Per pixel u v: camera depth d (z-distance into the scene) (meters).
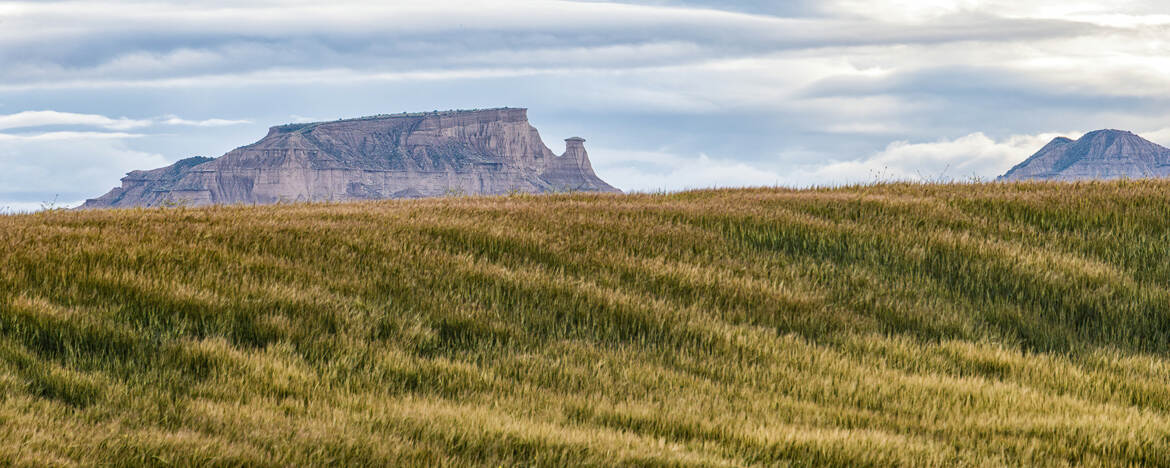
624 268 12.13
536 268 11.87
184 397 6.98
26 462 4.98
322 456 5.68
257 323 8.91
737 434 6.74
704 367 9.03
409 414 6.79
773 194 18.95
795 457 6.29
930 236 14.04
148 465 5.34
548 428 6.59
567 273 11.97
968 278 12.41
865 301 11.55
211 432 6.16
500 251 12.75
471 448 6.12
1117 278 12.36
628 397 7.86
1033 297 11.84
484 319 9.85
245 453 5.54
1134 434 6.82
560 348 9.38
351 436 6.10
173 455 5.43
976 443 6.86
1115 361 9.75
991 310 11.41
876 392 8.34
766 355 9.46
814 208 16.53
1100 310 11.30
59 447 5.38
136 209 16.52
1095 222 15.18
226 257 10.98
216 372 7.66
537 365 8.76
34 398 6.68
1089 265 12.77
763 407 7.74
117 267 10.16
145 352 8.02
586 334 9.90
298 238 12.48
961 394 8.27
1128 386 8.74
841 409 7.77
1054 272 12.41
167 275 10.02
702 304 10.97
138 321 8.63
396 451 5.83
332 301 9.81
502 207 16.78
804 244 13.96
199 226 12.89
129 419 6.34
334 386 7.75
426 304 10.12
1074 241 14.26
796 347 9.83
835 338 10.31
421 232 13.50
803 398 8.24
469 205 17.16
